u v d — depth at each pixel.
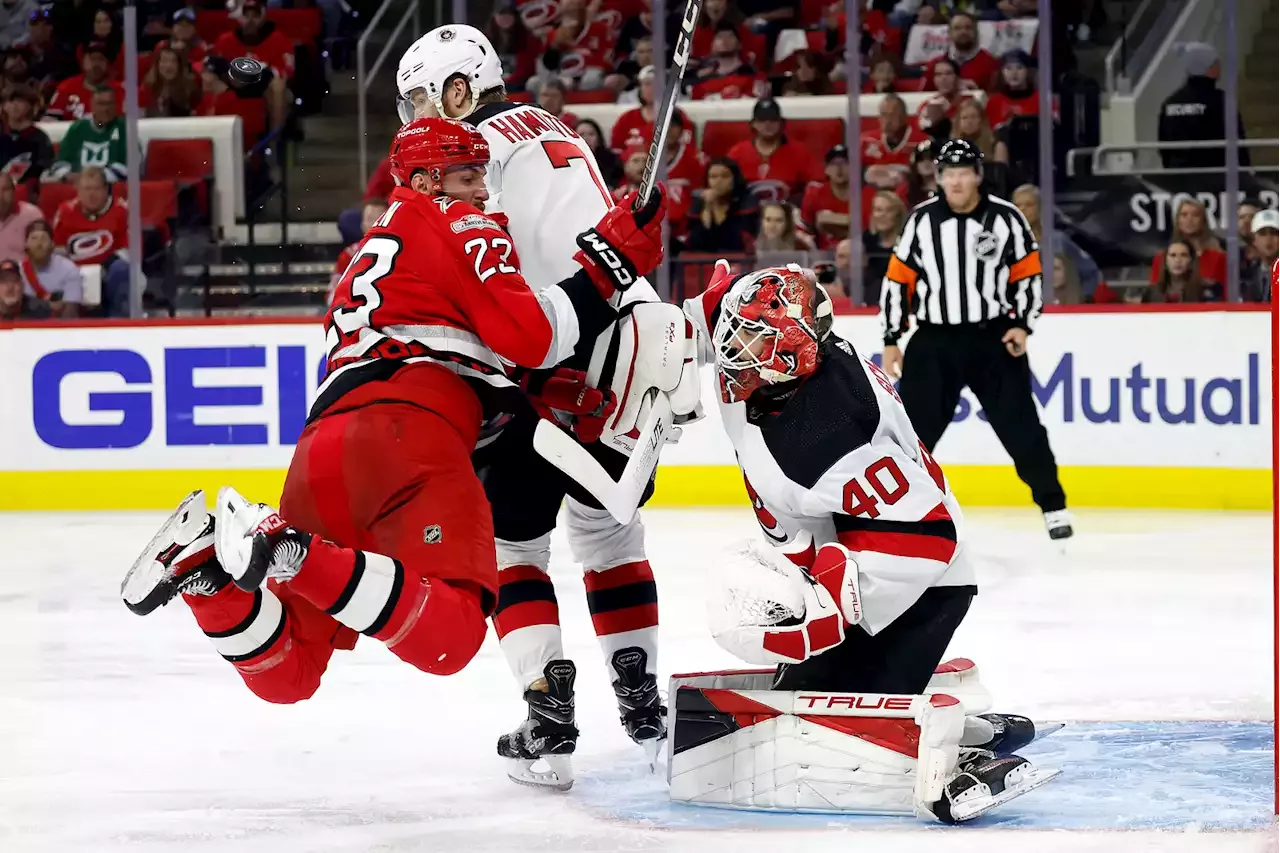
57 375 28.66
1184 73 32.97
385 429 8.91
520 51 34.53
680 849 8.93
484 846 9.14
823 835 9.12
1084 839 8.93
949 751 9.23
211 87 32.16
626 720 11.16
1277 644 9.24
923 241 23.23
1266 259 29.02
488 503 9.41
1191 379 25.64
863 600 9.20
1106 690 13.22
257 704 13.39
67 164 31.67
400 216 9.34
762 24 33.97
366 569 8.37
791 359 9.02
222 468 28.36
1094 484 26.31
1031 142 30.86
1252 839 8.89
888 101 31.50
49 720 12.89
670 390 10.09
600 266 9.62
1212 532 23.19
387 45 33.28
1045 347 26.42
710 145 31.75
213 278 31.11
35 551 23.31
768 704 9.66
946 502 9.62
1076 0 33.06
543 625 10.47
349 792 10.48
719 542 22.94
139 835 9.53
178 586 8.28
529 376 10.23
